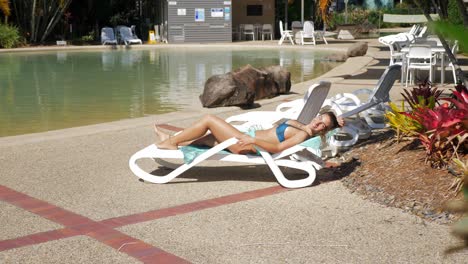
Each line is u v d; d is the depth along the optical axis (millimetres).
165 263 3873
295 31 31922
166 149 5777
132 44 32000
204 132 5707
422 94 6910
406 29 38281
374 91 7734
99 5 35156
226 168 6359
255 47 29578
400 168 5402
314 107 6406
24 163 6547
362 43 21891
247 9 35406
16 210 4988
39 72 18562
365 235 4301
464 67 15883
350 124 7258
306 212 4836
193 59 23250
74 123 9961
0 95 13383
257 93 11023
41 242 4262
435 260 3838
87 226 4586
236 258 3943
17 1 31672
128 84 15258
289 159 6082
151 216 4805
